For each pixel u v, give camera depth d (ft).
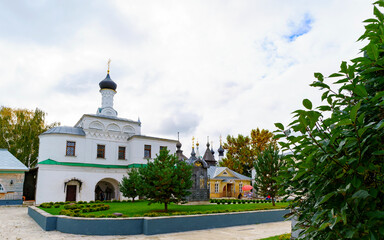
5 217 58.59
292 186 11.04
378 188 7.48
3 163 89.25
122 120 113.80
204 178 91.20
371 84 9.21
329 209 8.18
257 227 49.44
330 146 8.25
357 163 7.88
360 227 7.23
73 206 61.98
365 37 9.53
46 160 90.68
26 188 104.78
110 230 39.50
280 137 9.89
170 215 45.06
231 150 190.90
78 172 93.30
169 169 51.62
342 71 9.09
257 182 81.15
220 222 48.44
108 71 131.75
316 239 8.76
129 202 84.89
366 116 8.53
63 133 98.07
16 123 135.74
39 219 47.91
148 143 111.04
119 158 109.91
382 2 9.16
